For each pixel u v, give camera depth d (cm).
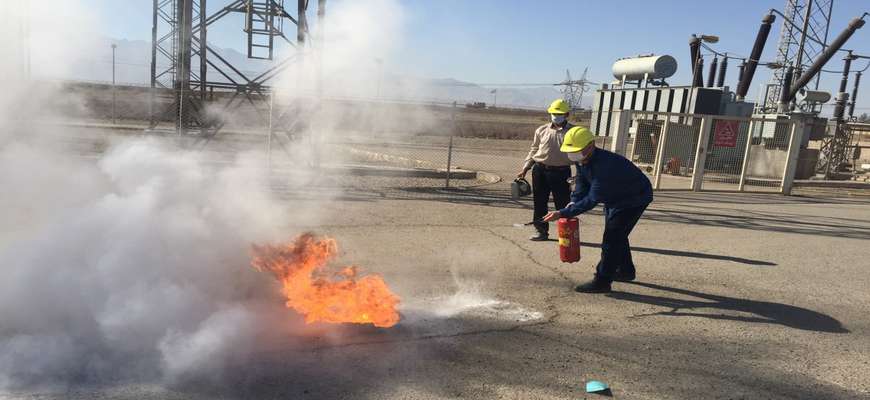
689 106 2123
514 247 713
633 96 2448
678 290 567
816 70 2288
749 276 636
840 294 582
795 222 1065
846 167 2569
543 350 401
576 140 509
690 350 415
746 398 345
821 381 373
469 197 1118
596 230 863
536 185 742
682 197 1352
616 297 534
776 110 2503
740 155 2100
